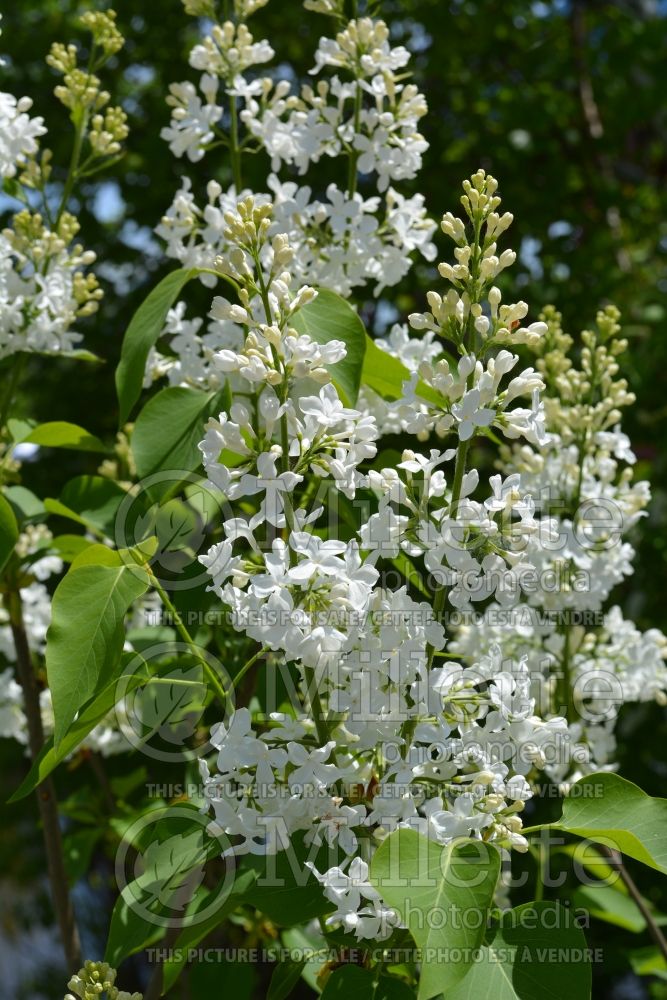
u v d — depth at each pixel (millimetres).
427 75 2180
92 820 1147
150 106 2305
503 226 827
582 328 1974
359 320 885
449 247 1950
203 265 984
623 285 2088
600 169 2424
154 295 918
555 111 2244
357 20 1018
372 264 990
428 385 847
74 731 815
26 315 1027
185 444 901
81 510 1017
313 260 982
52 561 1136
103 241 2361
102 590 818
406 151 992
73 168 1062
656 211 2361
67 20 2422
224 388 911
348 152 1002
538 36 2338
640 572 1707
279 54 2201
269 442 823
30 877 2699
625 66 2254
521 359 1444
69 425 1010
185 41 2328
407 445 1244
